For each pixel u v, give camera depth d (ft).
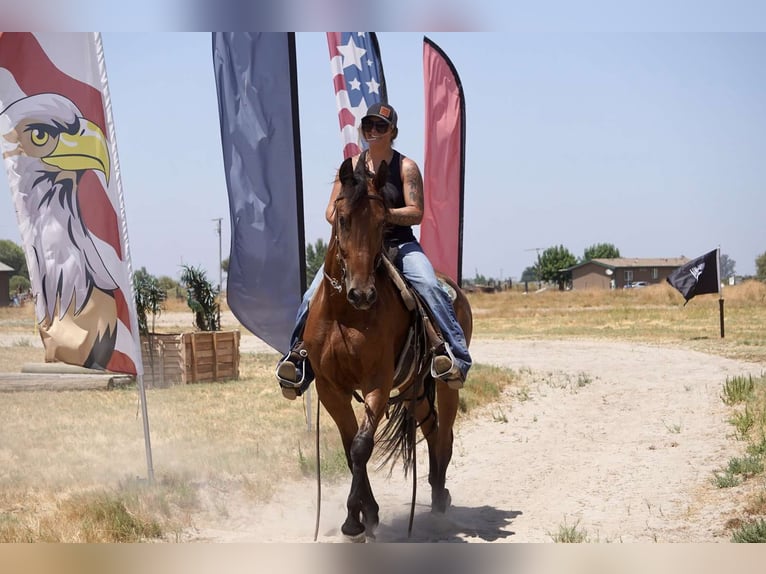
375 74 33.86
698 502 21.39
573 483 24.80
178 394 42.91
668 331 84.79
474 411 36.86
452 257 36.55
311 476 25.29
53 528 18.51
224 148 28.73
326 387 18.47
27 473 24.68
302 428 32.86
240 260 28.78
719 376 46.47
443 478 21.62
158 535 18.86
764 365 50.88
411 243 20.17
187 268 53.47
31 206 22.91
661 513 20.72
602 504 22.25
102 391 44.01
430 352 19.42
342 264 17.43
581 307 155.43
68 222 22.95
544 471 26.48
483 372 48.26
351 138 33.14
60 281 22.99
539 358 61.93
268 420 34.86
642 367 53.21
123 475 24.40
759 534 17.40
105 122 23.02
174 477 23.95
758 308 119.14
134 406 38.68
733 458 24.40
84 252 23.00
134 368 23.30
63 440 30.25
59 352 22.91
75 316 23.02
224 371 49.96
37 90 22.67
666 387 43.29
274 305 28.96
